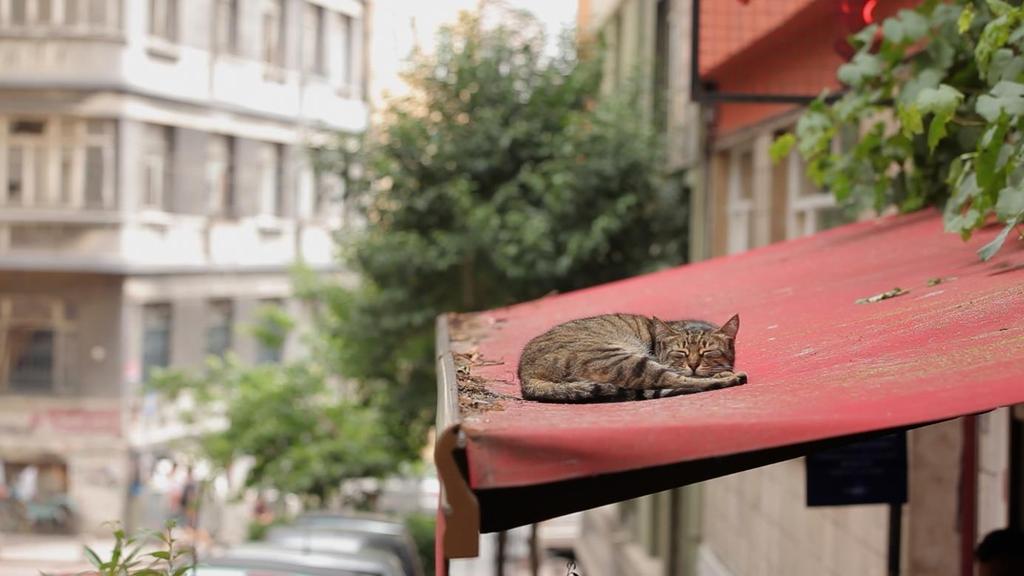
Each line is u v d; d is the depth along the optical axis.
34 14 30.33
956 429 8.17
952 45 6.95
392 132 17.38
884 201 7.88
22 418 30.66
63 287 30.77
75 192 30.52
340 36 39.66
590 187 16.02
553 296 8.35
